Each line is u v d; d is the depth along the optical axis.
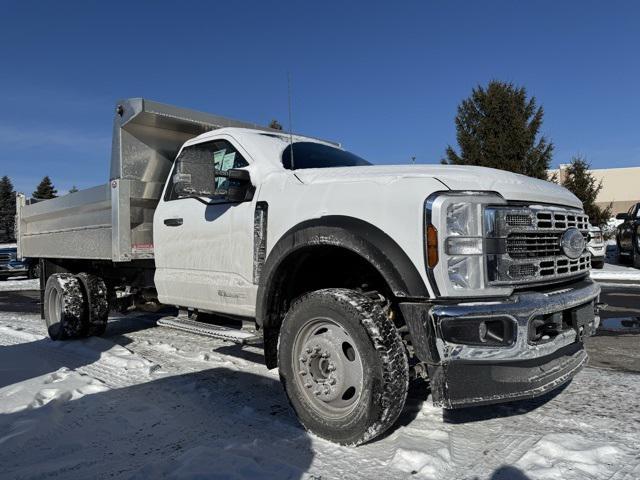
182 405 3.97
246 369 5.00
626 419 3.53
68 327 6.43
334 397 3.19
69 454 3.13
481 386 2.89
